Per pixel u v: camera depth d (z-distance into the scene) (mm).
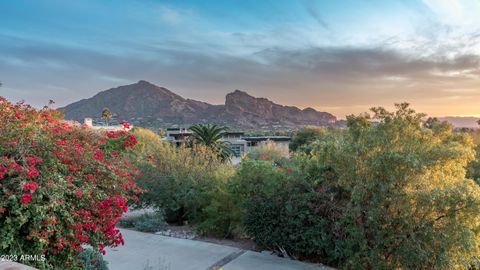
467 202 4883
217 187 8602
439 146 5691
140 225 9203
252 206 7316
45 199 3320
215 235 8609
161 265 6324
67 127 4594
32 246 3244
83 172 3980
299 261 6602
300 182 6914
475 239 5090
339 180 5996
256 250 7371
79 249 3562
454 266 5020
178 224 9969
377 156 5453
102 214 3848
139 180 9492
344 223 5984
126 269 6078
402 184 5398
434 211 5184
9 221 3004
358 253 5668
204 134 22828
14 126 3875
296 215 6590
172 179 9625
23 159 3385
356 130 6184
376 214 5414
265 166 7840
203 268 6203
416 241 5137
